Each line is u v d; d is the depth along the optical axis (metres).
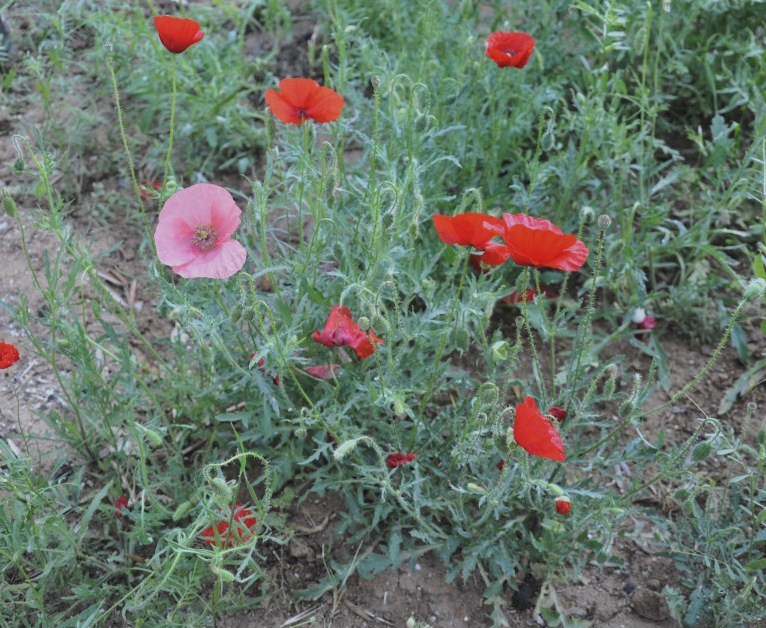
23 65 1.78
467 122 1.61
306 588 1.35
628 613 1.34
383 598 1.34
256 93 1.79
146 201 1.66
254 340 1.36
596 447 1.33
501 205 1.60
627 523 1.40
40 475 1.37
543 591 1.34
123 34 1.73
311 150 1.46
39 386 1.47
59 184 1.66
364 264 1.43
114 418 1.38
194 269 1.24
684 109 1.76
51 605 1.31
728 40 1.71
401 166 1.49
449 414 1.40
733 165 1.64
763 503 1.39
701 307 1.56
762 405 1.49
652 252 1.58
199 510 1.33
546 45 1.73
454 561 1.36
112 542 1.35
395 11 1.75
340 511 1.39
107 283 1.57
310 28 1.87
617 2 1.69
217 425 1.42
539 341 1.54
